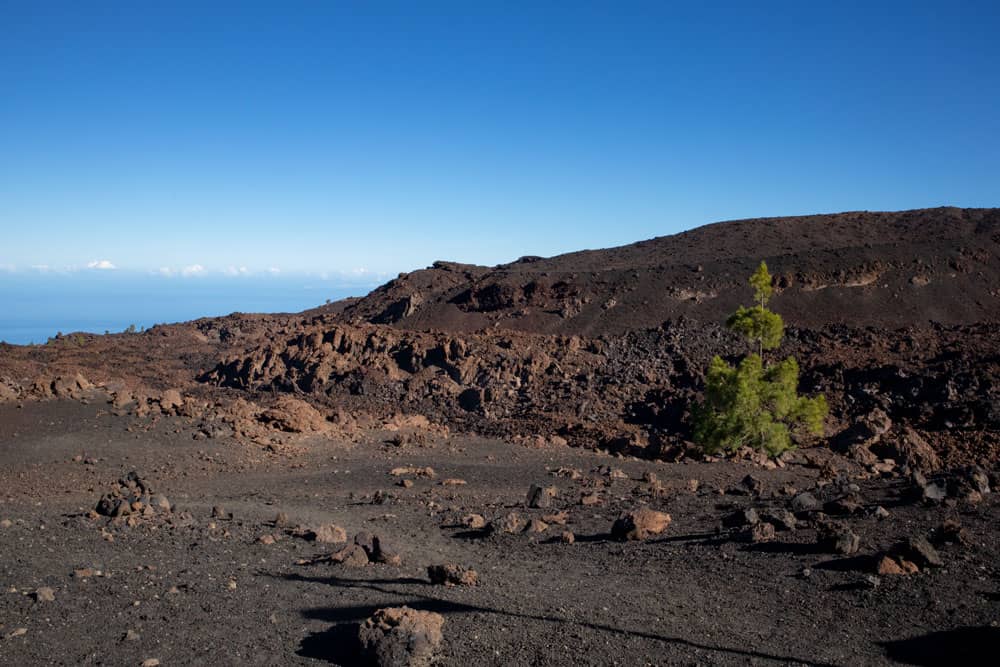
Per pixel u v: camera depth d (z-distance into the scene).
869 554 14.71
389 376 72.00
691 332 79.12
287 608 12.94
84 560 16.20
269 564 16.56
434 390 68.25
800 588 13.48
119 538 18.86
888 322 78.56
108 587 13.95
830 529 15.62
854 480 25.52
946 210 128.25
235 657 10.66
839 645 10.95
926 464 36.44
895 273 87.81
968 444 40.88
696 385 63.72
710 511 21.91
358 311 114.50
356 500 28.17
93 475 33.22
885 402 51.91
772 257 95.94
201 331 118.69
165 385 79.88
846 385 57.06
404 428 49.88
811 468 35.56
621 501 25.28
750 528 17.50
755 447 39.38
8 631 11.34
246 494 30.23
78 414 42.50
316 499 28.64
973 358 55.91
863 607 12.29
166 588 14.05
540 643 10.95
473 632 11.34
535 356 70.69
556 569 16.36
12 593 13.28
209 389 77.44
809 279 88.25
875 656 10.52
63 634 11.39
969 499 18.55
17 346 96.06
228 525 22.02
